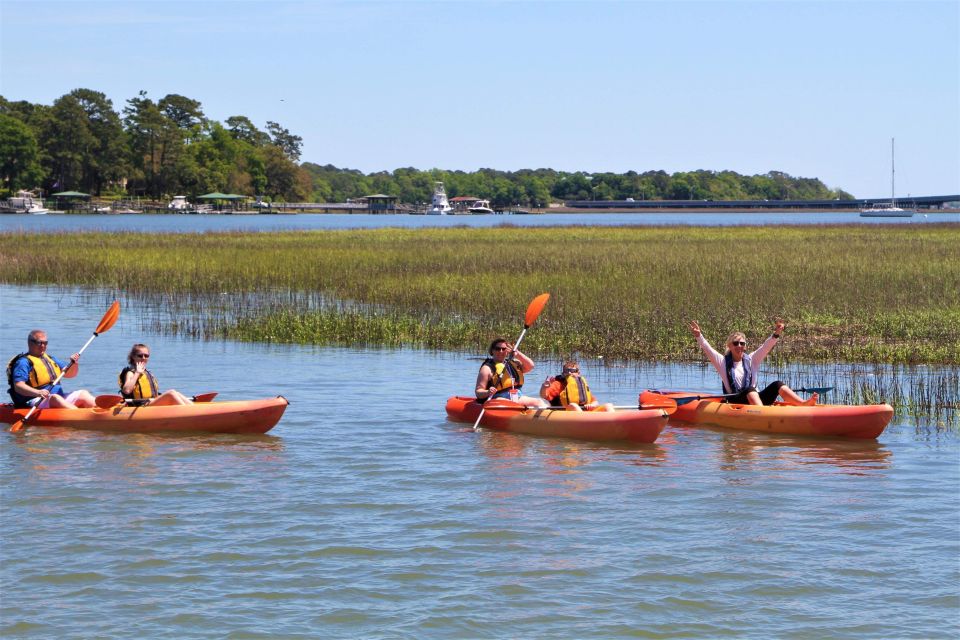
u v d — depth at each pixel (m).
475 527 8.93
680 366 17.44
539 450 11.84
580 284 26.09
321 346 19.67
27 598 7.39
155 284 29.56
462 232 65.12
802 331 19.97
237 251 41.06
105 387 15.62
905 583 7.71
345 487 10.16
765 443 12.26
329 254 38.72
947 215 193.88
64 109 145.25
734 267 29.86
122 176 151.00
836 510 9.45
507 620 7.04
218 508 9.44
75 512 9.30
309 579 7.74
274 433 12.56
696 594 7.49
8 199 139.25
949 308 21.88
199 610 7.20
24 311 24.45
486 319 21.52
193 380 16.16
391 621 7.03
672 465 11.16
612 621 7.04
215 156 163.88
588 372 16.98
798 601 7.39
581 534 8.75
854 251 37.59
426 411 13.92
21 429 12.70
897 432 12.66
